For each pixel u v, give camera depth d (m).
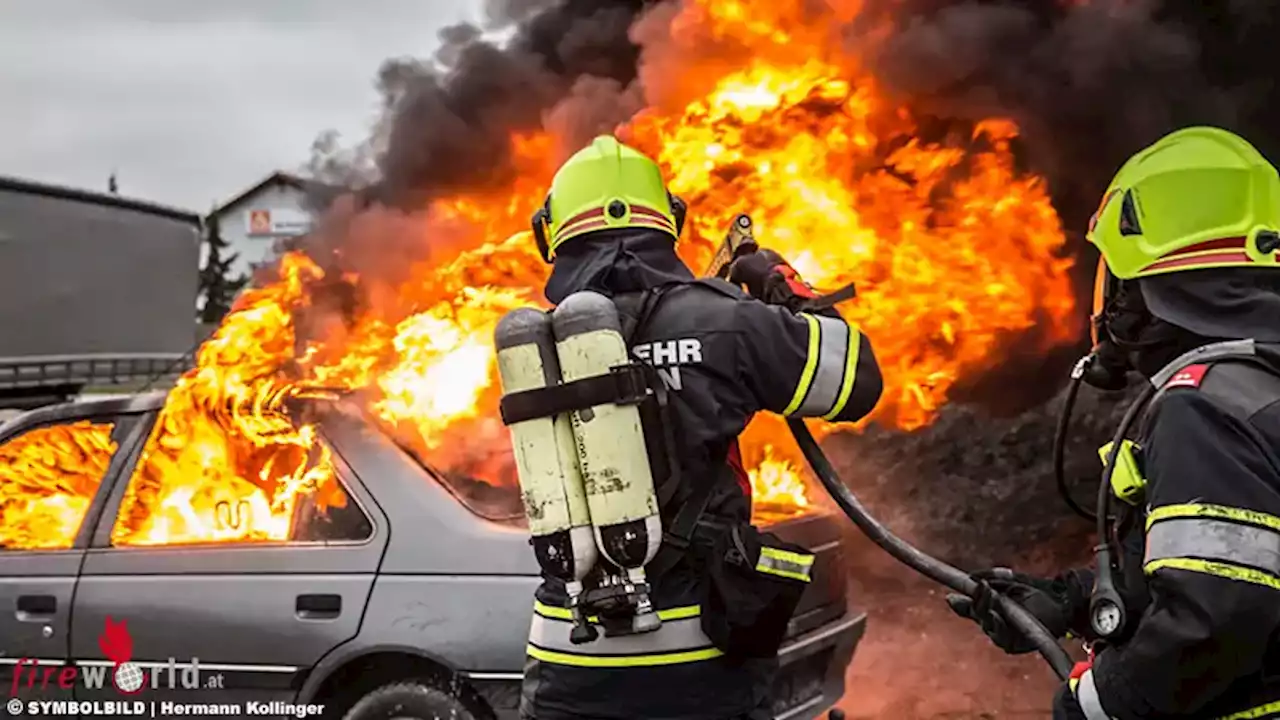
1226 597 1.57
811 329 2.27
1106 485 1.90
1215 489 1.62
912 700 4.98
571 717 2.28
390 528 3.65
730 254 2.58
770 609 2.19
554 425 2.16
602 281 2.35
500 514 3.72
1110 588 1.86
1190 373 1.76
